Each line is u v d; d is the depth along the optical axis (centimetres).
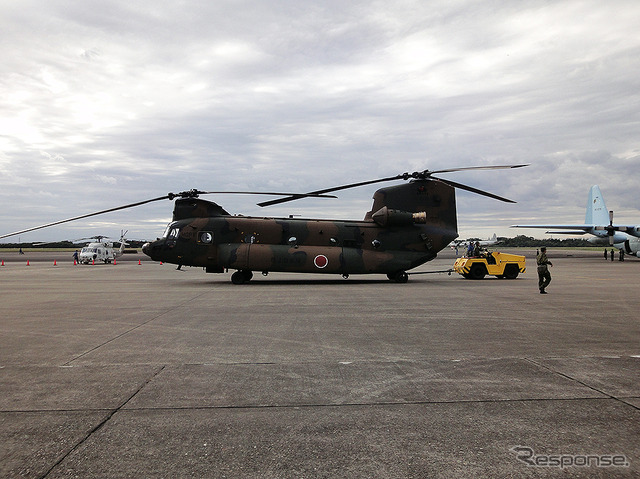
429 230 2239
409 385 555
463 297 1532
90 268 4066
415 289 1839
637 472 336
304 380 579
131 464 354
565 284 2062
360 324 1002
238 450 377
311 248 2158
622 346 775
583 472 337
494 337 855
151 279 2548
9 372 620
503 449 376
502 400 498
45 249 17800
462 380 576
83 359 695
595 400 495
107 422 438
